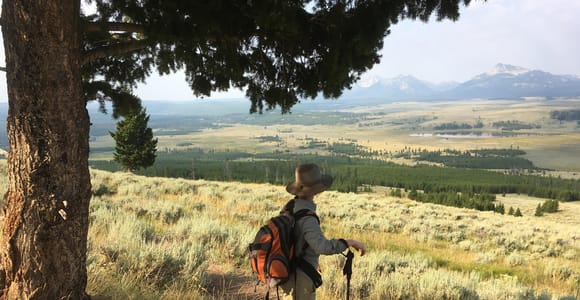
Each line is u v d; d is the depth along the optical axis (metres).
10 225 3.24
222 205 18.83
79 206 3.38
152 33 3.78
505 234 20.38
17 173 3.24
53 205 3.22
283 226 2.92
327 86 4.64
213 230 9.06
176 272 5.71
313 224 2.91
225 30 3.92
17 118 3.20
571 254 15.98
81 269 3.46
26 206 3.21
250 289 6.06
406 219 22.53
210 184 31.94
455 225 21.08
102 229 8.28
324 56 4.34
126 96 5.07
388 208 27.83
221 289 5.88
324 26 4.24
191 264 5.99
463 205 97.44
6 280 3.24
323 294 6.07
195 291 5.16
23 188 3.21
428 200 113.00
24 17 3.10
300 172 3.03
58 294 3.29
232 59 4.51
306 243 2.96
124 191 19.41
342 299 6.06
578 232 24.33
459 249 15.47
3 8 3.20
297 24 3.84
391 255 10.09
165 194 21.30
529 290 7.80
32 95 3.17
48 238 3.22
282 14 3.68
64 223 3.28
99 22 3.71
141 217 12.27
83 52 3.74
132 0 3.86
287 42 4.39
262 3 3.64
